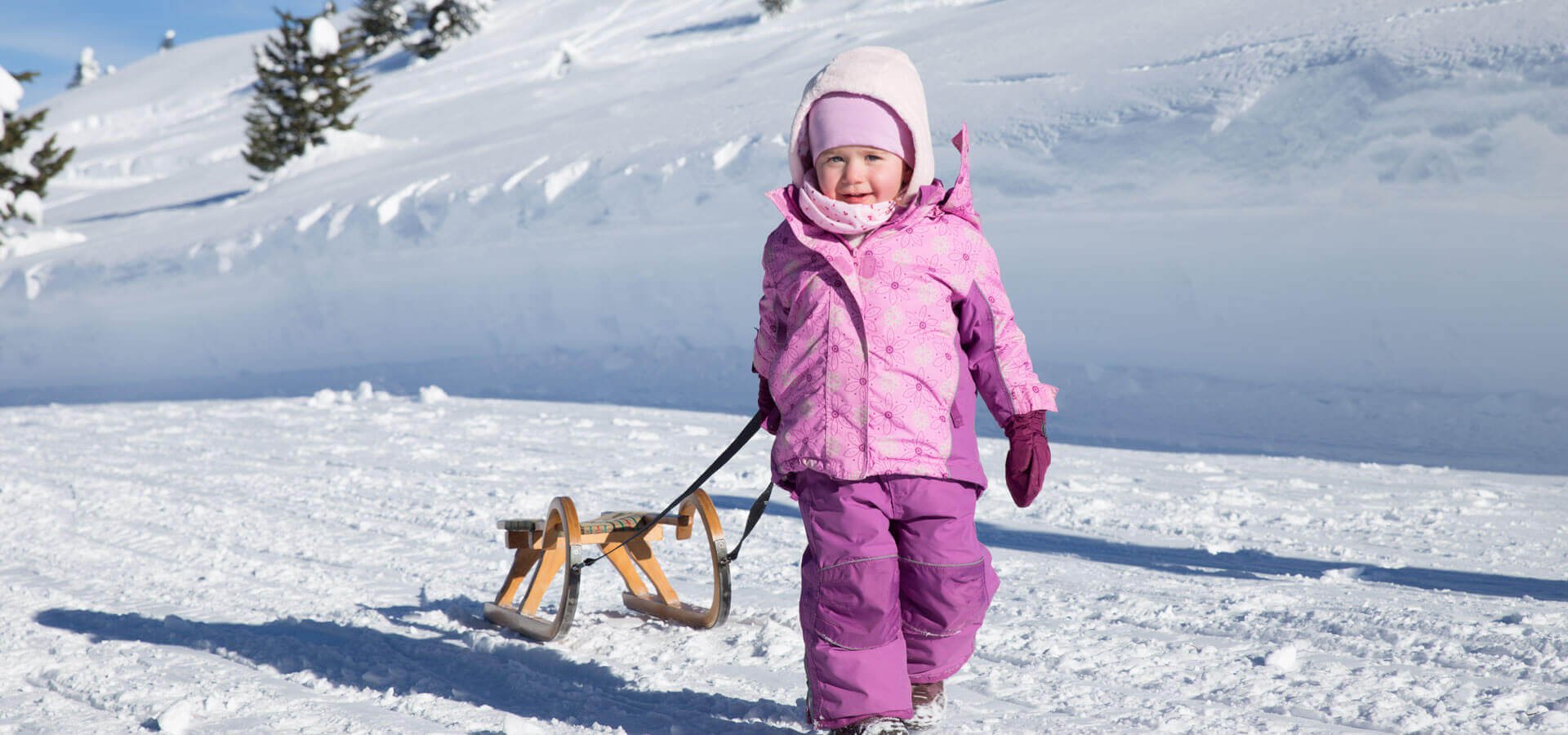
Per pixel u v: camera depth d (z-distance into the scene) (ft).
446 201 81.51
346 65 138.62
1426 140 46.96
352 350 60.18
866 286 9.55
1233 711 10.71
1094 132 57.41
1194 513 21.42
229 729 10.81
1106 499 22.94
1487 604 14.44
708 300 56.44
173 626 14.85
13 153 116.37
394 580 17.57
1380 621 13.43
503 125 143.02
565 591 13.47
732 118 81.25
